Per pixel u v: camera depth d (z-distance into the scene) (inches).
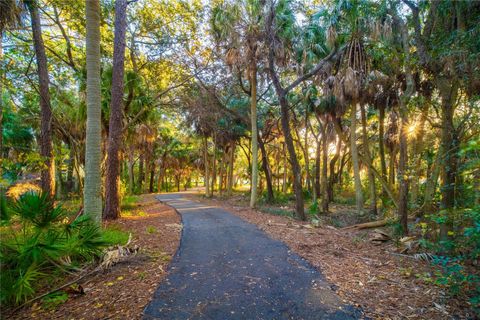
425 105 233.8
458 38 171.0
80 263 157.8
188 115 620.7
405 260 175.5
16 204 132.2
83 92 403.2
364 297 121.4
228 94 609.0
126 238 224.7
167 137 1222.9
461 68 168.2
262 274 149.4
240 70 463.5
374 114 580.1
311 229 285.1
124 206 487.2
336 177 864.9
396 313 107.2
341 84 381.1
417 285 134.0
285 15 377.7
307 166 741.3
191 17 422.0
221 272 152.3
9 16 181.2
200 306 113.1
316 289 130.0
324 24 362.0
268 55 389.4
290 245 211.2
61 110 430.3
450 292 123.2
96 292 126.4
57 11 372.8
